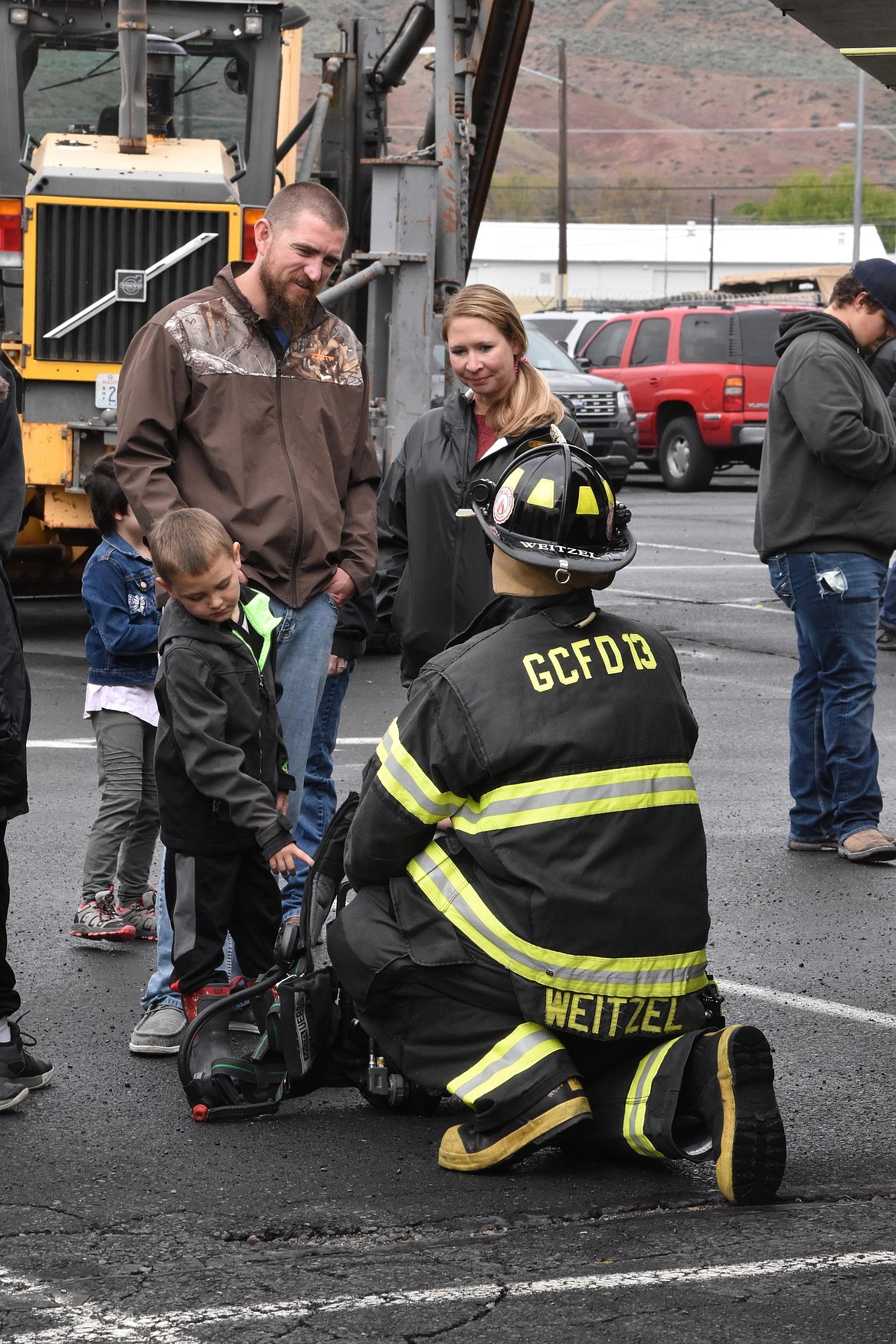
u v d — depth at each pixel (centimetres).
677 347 2588
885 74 566
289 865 455
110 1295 350
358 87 1320
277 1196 402
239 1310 343
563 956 407
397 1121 454
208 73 1219
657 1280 354
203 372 505
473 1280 356
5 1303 346
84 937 612
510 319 499
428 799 414
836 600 700
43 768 863
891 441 689
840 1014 537
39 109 1195
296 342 521
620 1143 414
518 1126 408
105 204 1131
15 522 475
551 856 407
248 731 471
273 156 1234
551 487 418
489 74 1191
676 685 428
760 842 750
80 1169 417
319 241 498
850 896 669
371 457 548
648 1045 420
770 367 2516
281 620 514
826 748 725
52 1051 503
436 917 421
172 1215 390
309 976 450
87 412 1145
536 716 409
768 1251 369
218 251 1153
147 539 497
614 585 1562
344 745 918
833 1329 333
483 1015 420
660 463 2606
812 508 697
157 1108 460
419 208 1113
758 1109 390
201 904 474
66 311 1136
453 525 520
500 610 435
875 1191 406
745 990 558
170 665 464
